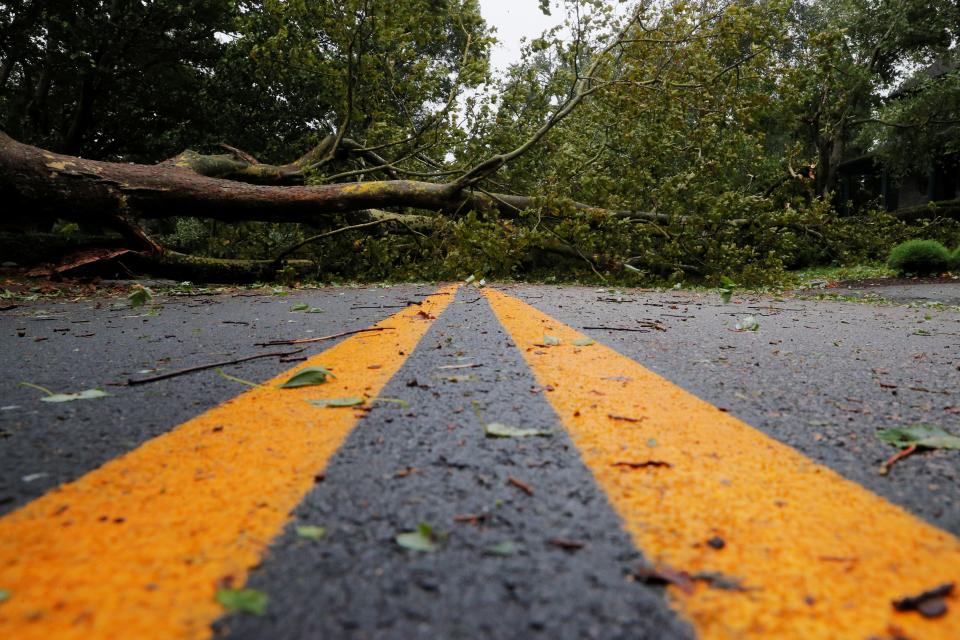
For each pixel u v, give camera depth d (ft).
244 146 61.98
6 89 67.00
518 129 42.57
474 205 38.78
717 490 3.87
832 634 2.40
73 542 3.17
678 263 39.37
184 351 10.39
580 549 3.06
